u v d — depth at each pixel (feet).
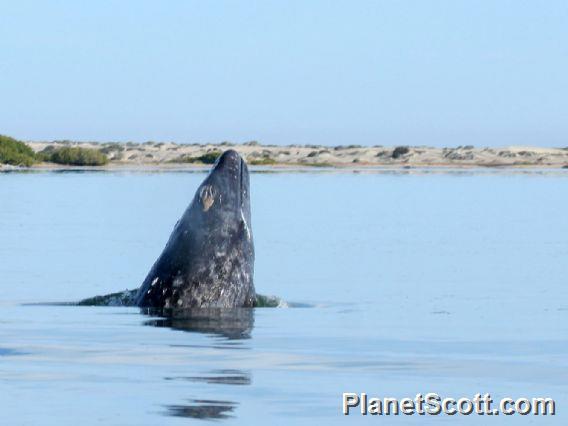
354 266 208.44
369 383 91.86
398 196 490.90
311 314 136.87
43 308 138.31
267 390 88.22
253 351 106.63
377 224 325.42
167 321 124.47
